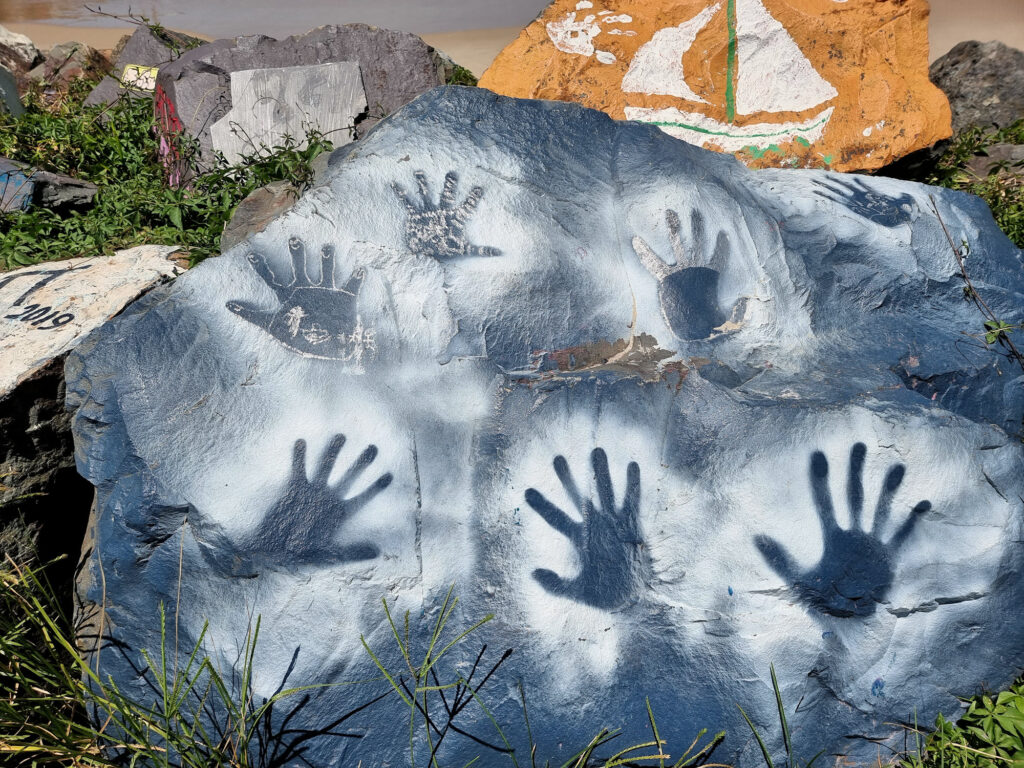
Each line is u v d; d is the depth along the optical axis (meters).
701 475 0.97
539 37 1.79
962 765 0.91
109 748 0.90
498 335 1.01
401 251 1.01
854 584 0.95
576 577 0.94
